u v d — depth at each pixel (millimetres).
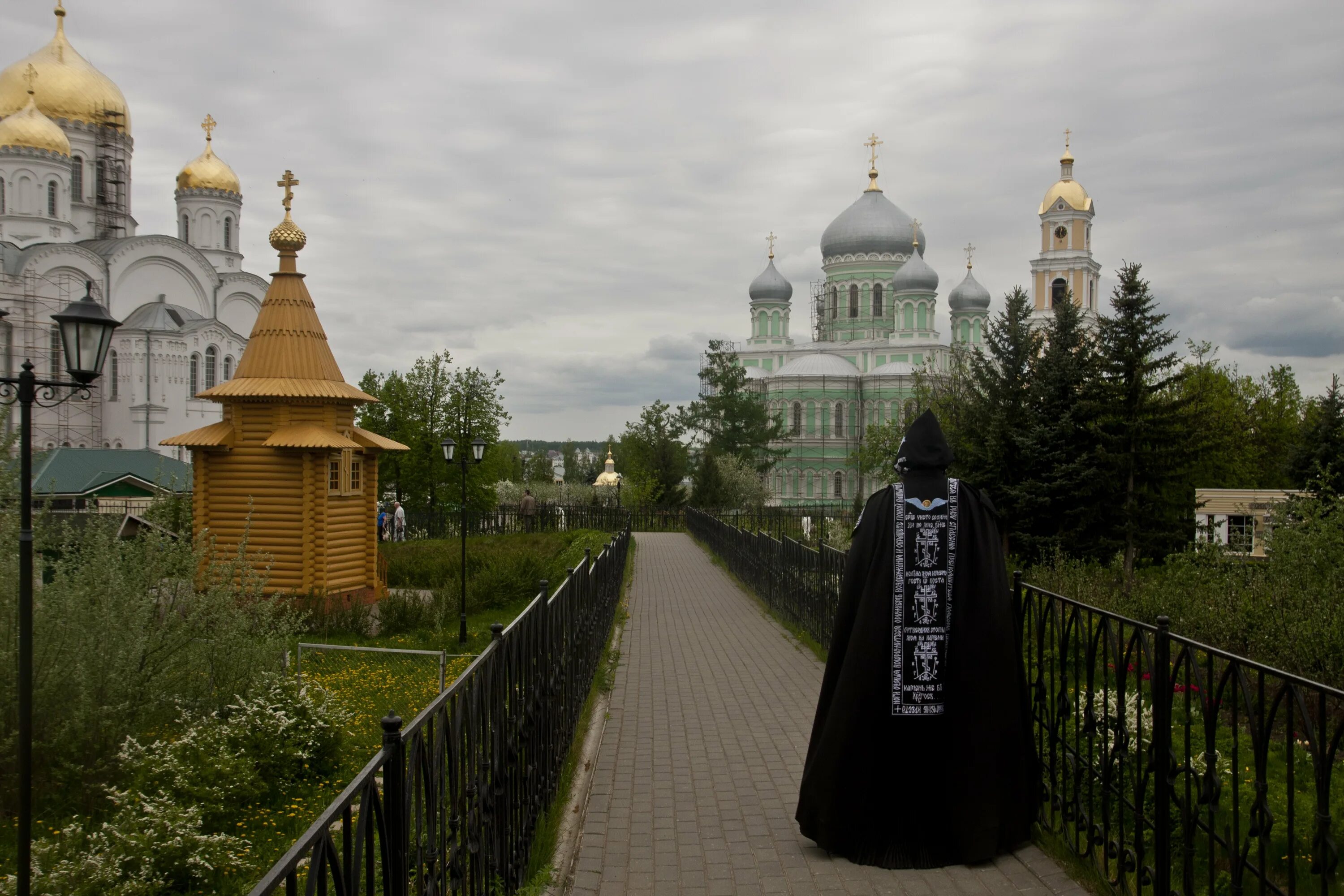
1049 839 4852
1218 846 4930
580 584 8148
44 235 45000
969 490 4918
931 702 4766
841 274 63781
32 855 5371
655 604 16234
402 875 2754
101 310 5824
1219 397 31344
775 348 66438
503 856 4387
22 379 5438
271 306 17938
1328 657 8914
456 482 34688
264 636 8562
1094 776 4578
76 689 7098
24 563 5234
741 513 37281
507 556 21547
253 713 7277
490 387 35312
